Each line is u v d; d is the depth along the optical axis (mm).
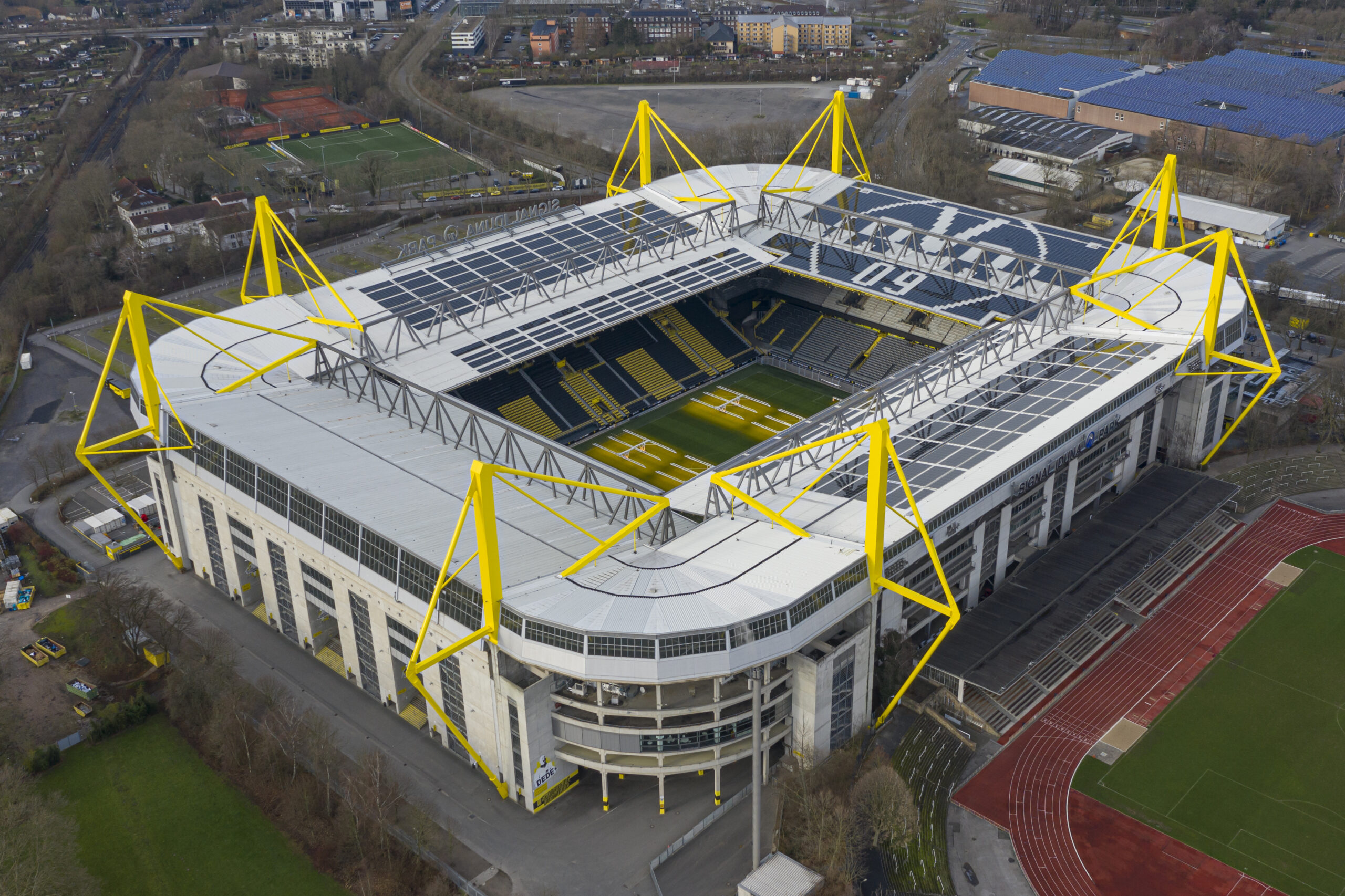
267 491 192625
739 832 162125
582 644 154000
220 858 159750
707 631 153125
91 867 158500
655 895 151500
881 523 164250
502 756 167125
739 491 179625
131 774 175000
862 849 155500
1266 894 152125
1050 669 192250
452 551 152500
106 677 196125
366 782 162375
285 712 177750
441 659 155875
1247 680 191000
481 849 159625
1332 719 182250
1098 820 164750
